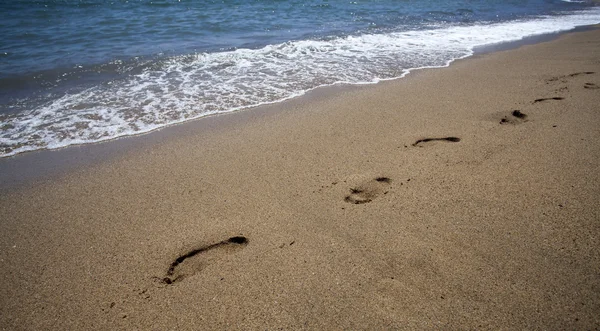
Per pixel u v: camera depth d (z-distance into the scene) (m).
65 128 4.03
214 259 2.21
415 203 2.58
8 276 2.14
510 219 2.36
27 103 4.61
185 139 3.79
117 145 3.69
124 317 1.86
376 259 2.13
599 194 2.53
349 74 5.72
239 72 5.81
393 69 5.95
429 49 7.23
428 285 1.94
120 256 2.26
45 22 9.53
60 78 5.48
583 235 2.18
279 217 2.54
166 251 2.29
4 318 1.89
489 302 1.82
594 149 3.11
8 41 7.55
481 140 3.42
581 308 1.76
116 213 2.66
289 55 6.73
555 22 10.41
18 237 2.46
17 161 3.42
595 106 3.99
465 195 2.63
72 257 2.27
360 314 1.80
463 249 2.15
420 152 3.29
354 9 11.88
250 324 1.80
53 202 2.82
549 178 2.75
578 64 5.80
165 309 1.89
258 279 2.04
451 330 1.70
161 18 10.19
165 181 3.05
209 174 3.12
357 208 2.58
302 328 1.76
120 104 4.62
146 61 6.28
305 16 10.66
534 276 1.94
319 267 2.10
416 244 2.21
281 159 3.31
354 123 3.99
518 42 7.87
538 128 3.56
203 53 6.74
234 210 2.63
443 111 4.18
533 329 1.68
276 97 4.84
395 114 4.18
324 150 3.44
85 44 7.44
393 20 10.26
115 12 11.13
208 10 11.58
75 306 1.94
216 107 4.55
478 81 5.22
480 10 12.27
